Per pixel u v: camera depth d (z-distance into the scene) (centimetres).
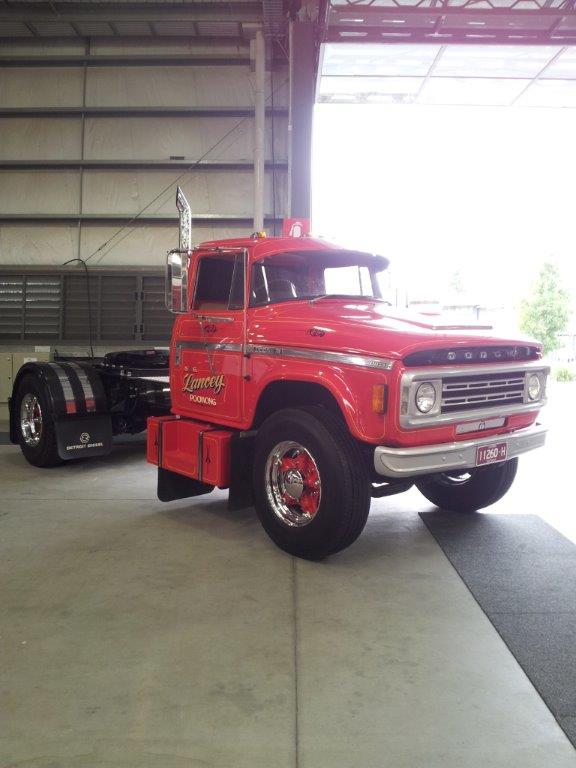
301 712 213
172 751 192
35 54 990
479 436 347
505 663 247
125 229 997
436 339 316
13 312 1004
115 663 244
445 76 1055
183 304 398
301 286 420
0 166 989
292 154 852
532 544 386
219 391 405
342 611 293
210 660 247
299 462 355
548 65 1007
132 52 991
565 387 1709
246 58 984
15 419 617
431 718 210
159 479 441
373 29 915
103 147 993
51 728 203
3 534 400
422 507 472
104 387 614
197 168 995
